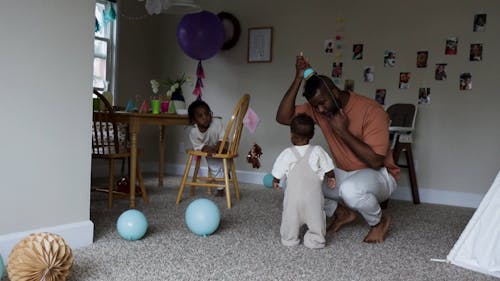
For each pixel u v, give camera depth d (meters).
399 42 3.99
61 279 1.52
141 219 2.16
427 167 3.91
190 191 3.54
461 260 1.98
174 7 3.90
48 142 1.90
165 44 5.08
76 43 1.98
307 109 2.56
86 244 2.05
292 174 2.17
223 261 1.91
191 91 4.96
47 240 1.50
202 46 4.28
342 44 4.22
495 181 1.99
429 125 3.89
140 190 3.41
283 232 2.20
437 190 3.87
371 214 2.29
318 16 4.32
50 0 1.87
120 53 4.69
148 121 3.06
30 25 1.80
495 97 3.65
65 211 1.99
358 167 2.43
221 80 4.82
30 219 1.86
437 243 2.38
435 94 3.86
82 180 2.05
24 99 1.81
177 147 4.99
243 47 4.69
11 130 1.78
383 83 4.06
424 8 3.89
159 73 5.10
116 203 3.07
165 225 2.50
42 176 1.89
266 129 4.57
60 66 1.93
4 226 1.78
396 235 2.53
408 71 3.96
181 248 2.07
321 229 2.15
